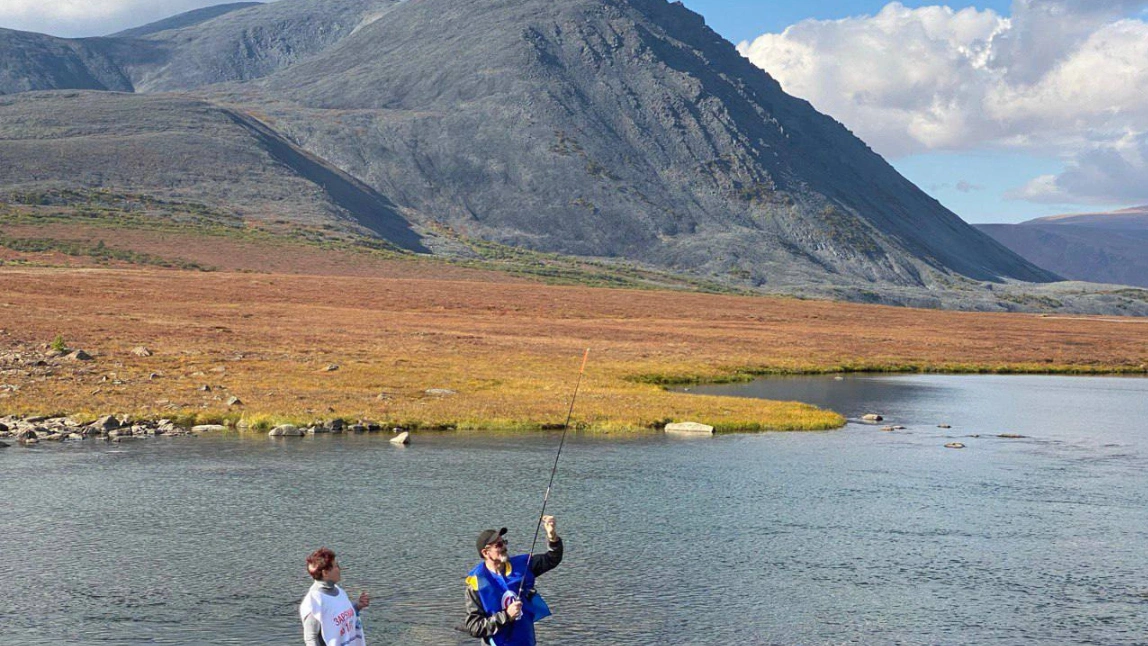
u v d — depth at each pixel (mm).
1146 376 74312
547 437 33656
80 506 21594
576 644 13461
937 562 17953
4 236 183750
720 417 38719
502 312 111938
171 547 18109
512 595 10070
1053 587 16453
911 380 65000
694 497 23562
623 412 39312
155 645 13125
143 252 187375
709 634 13922
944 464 29422
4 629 13695
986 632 14156
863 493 24500
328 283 132750
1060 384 64188
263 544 18391
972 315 155625
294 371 50000
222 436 32906
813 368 69812
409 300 117500
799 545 19031
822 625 14352
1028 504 23406
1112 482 26609
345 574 16500
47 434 32094
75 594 15289
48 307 80312
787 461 29375
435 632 13781
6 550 17812
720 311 127562
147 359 51781
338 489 23812
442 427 35625
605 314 116000
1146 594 16109
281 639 13406
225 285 119125
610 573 16875
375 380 47469
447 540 18797
